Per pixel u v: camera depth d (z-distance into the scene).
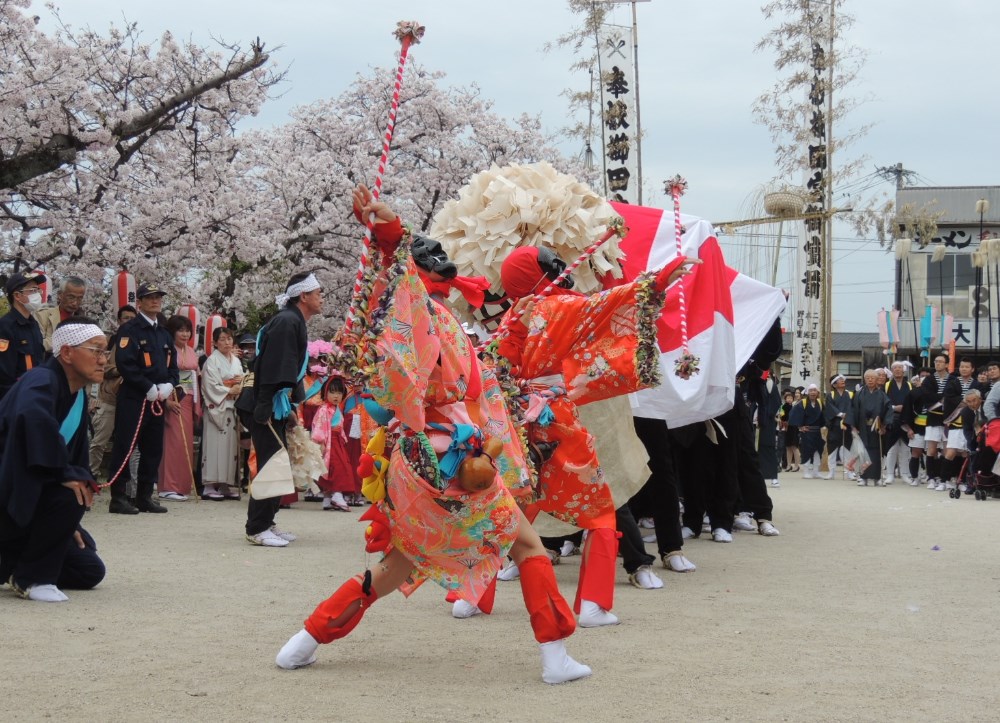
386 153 3.87
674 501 6.88
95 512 9.38
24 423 5.06
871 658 4.28
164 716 3.31
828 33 21.59
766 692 3.71
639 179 19.25
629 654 4.33
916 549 8.10
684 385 6.90
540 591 3.87
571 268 4.88
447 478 3.81
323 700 3.54
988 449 13.42
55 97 13.44
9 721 3.22
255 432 7.71
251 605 5.29
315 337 20.17
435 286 4.24
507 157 22.25
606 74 18.67
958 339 33.28
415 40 3.94
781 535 9.12
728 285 7.58
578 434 4.95
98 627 4.65
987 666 4.16
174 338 11.07
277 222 18.83
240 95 16.06
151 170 16.55
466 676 3.94
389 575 4.11
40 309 9.57
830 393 19.19
